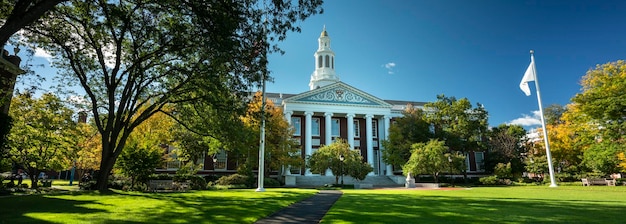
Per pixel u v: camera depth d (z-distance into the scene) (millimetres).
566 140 44438
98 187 19328
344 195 19359
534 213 10805
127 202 12922
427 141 44688
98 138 33562
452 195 19938
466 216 10062
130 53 20938
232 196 16547
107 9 16188
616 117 30266
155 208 11258
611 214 10562
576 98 32062
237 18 13867
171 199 14328
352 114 53250
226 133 22188
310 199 16219
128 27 17188
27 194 17609
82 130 30062
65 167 28750
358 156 38719
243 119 31562
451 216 10062
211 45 13695
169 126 31766
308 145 50094
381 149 52344
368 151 52625
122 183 24719
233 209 11328
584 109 31266
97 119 20219
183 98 22375
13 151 23859
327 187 35781
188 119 23547
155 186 23453
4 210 10336
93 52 20672
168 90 21578
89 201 13133
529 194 21062
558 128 46781
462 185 41656
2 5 14172
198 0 13281
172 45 16609
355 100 54219
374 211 11219
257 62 15867
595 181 35812
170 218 9180
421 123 47938
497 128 54094
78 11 18031
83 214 9648
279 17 14375
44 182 27656
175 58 20484
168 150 45094
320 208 12430
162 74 21266
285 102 51156
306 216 10445
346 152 37688
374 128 56406
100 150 33344
